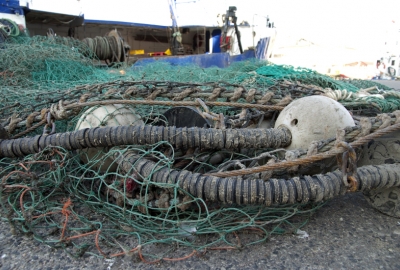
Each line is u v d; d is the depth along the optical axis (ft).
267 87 11.83
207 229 6.86
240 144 7.54
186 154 8.11
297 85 11.51
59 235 7.19
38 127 9.56
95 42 23.52
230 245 6.72
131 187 7.06
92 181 7.72
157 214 7.47
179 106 9.22
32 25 29.58
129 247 6.79
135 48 43.27
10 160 9.29
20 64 15.33
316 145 6.92
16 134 9.47
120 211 7.54
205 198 6.49
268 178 6.88
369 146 8.09
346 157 6.46
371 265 6.24
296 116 7.88
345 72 47.16
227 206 7.28
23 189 7.57
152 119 9.59
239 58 27.12
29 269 6.24
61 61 16.30
